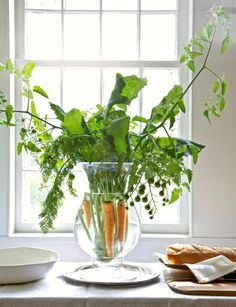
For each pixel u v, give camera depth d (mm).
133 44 2898
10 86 2709
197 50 2674
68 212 2869
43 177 2006
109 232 1931
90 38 2902
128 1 2893
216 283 1825
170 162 1894
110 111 1977
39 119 2053
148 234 2803
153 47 2893
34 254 2162
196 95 2666
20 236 2697
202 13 2668
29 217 2893
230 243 2662
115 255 1955
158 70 2879
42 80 2883
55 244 2688
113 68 2867
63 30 2895
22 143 2084
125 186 1957
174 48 2889
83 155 1972
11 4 2748
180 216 2832
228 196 2662
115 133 1740
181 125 2826
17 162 2842
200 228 2670
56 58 2900
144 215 2865
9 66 2062
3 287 1812
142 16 2893
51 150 1990
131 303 1666
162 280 1937
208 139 2668
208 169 2662
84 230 1970
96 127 2018
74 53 2908
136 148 1949
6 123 2031
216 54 2664
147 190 2826
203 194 2664
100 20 2891
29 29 2898
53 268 2129
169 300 1663
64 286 1828
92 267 2137
